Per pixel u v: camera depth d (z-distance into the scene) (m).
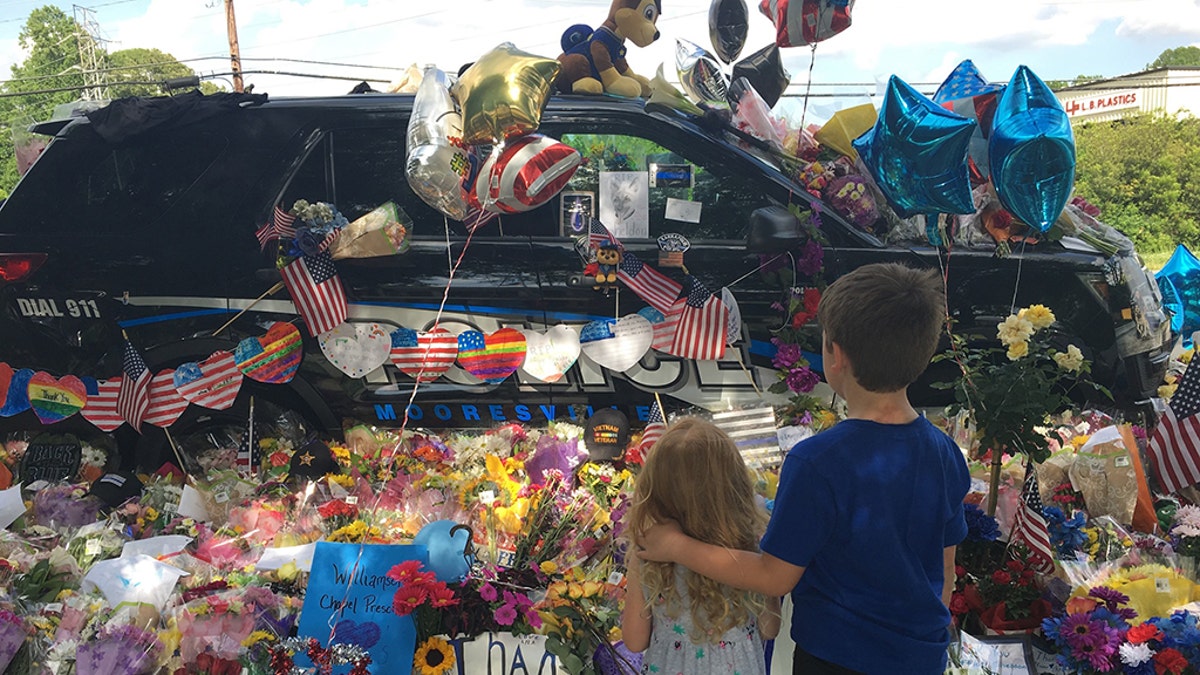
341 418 4.34
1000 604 3.14
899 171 3.70
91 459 4.43
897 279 1.92
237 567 3.26
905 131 3.62
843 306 1.94
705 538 2.12
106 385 4.36
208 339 4.29
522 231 4.28
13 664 2.72
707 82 5.05
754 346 4.20
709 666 2.16
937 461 1.96
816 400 4.12
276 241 4.20
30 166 4.71
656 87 4.41
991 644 2.94
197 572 3.22
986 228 4.14
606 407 4.27
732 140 4.33
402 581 2.85
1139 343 4.19
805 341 4.14
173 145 4.37
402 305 4.23
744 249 4.20
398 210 4.16
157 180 4.37
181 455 4.44
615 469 4.07
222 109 4.35
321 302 4.11
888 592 1.90
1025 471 3.79
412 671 2.85
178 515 3.79
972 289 4.15
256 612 2.90
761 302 4.17
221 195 4.33
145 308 4.32
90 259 4.32
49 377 4.34
